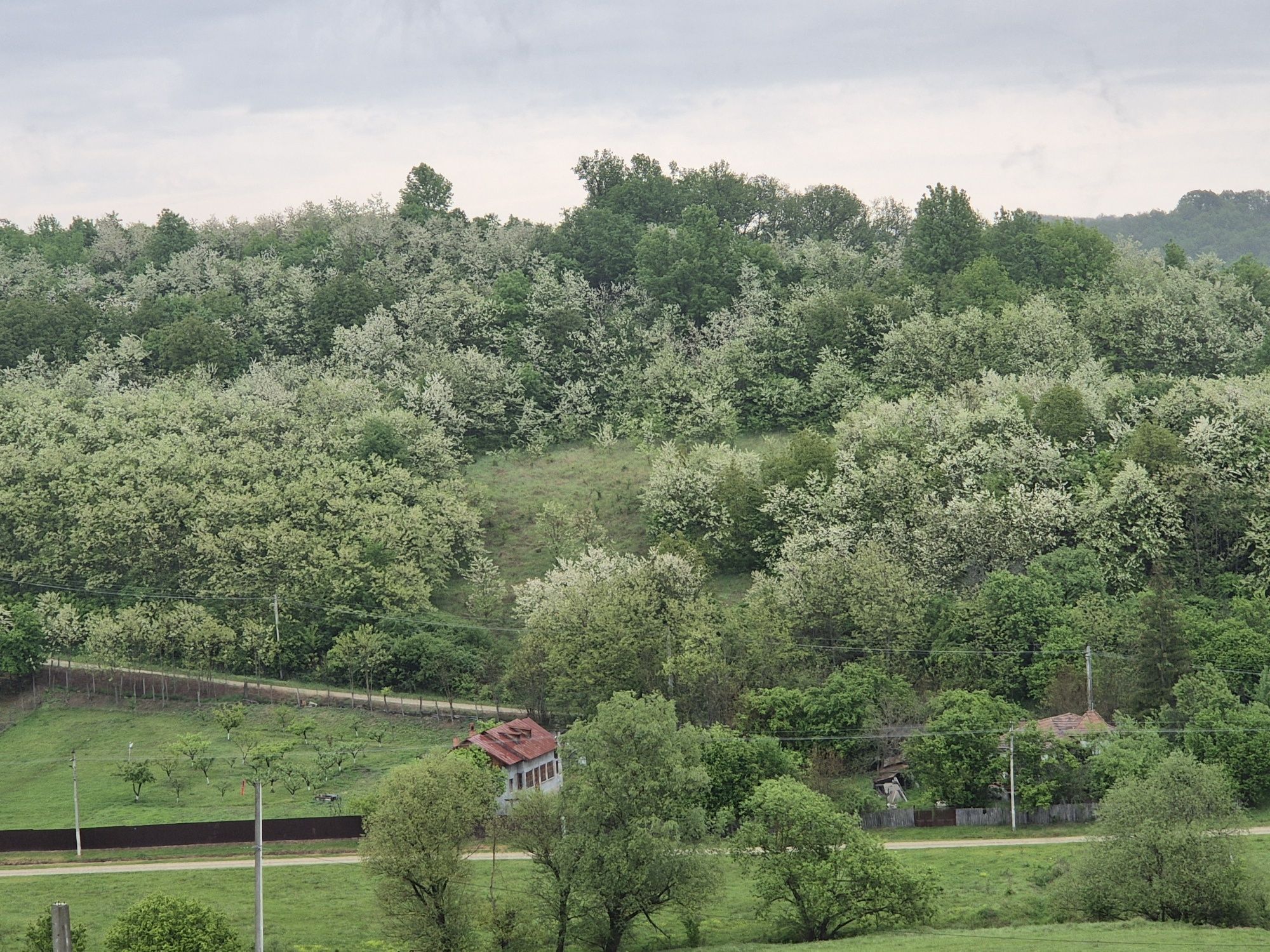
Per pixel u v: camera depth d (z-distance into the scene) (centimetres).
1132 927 8044
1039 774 11100
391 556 15762
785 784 9094
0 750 13500
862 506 15962
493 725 12838
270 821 10875
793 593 13888
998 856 10006
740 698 12388
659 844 8425
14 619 15100
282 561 15675
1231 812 8825
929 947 7781
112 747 13438
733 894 9619
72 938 7681
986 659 13138
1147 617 12319
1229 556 15025
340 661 14475
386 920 8862
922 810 10919
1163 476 15325
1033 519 14900
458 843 8669
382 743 13200
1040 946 7631
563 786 9119
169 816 11556
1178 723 11594
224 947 7638
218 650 14950
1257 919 8244
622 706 9156
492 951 8531
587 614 13700
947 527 14975
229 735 13500
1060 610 13375
